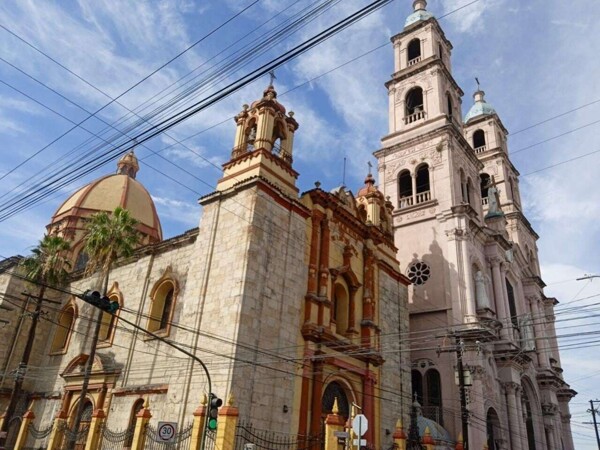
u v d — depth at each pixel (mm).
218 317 23703
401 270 43875
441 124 47375
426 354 38812
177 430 21781
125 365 28516
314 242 29141
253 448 19797
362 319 31703
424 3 57938
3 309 37188
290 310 25828
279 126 30266
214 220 27078
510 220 58969
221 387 21500
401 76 53031
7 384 35000
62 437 26578
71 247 47469
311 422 24875
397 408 32188
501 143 64312
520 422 39719
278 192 27062
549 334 58156
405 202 47000
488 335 37312
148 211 54438
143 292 30734
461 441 28938
